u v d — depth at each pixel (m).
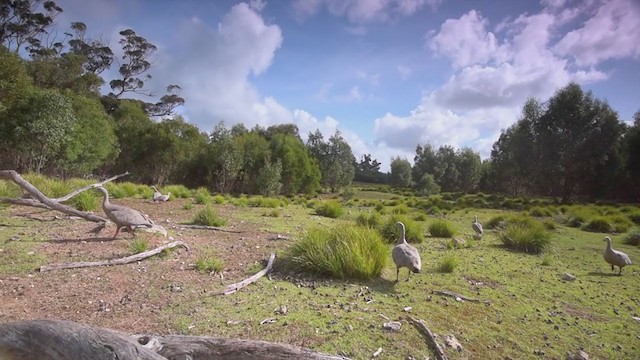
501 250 12.28
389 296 7.02
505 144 56.66
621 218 20.73
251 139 40.50
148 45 54.41
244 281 7.21
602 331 6.25
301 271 8.15
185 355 3.25
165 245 8.96
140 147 37.34
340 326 5.50
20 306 5.60
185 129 39.53
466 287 8.00
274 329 5.30
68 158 24.97
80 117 26.41
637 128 45.16
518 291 8.04
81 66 40.00
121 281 6.95
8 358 2.72
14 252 7.83
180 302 6.17
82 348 2.75
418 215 20.62
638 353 5.53
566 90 42.34
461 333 5.73
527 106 45.34
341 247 8.16
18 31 41.53
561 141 41.41
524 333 5.95
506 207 31.33
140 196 20.14
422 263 9.85
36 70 35.91
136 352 2.85
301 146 45.94
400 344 5.13
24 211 12.29
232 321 5.50
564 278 9.31
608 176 43.88
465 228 18.03
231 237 11.30
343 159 59.94
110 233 9.96
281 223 14.84
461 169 70.62
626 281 9.45
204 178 39.34
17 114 22.72
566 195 42.31
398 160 76.56
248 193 38.56
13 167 25.64
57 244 8.69
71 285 6.56
